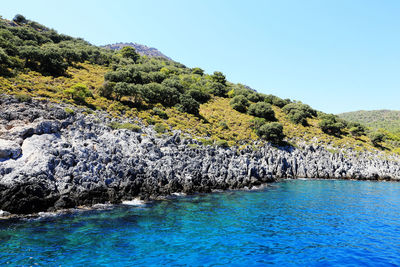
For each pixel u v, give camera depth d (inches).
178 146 1515.7
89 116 1449.3
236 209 991.6
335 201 1226.6
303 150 2507.4
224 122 2522.1
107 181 1010.7
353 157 2554.1
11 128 1027.3
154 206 977.5
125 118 1707.7
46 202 832.3
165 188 1205.7
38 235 617.3
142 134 1460.4
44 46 2778.1
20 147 936.3
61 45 3139.8
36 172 857.5
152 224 751.7
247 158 1819.6
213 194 1304.1
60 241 589.3
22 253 516.4
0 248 533.6
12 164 853.2
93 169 1000.9
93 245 577.9
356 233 741.3
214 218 849.5
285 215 928.3
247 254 569.9
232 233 706.2
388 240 685.9
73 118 1284.4
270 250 597.9
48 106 1269.7
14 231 636.1
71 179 933.8
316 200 1238.9
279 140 2507.4
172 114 2237.9
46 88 1654.8
